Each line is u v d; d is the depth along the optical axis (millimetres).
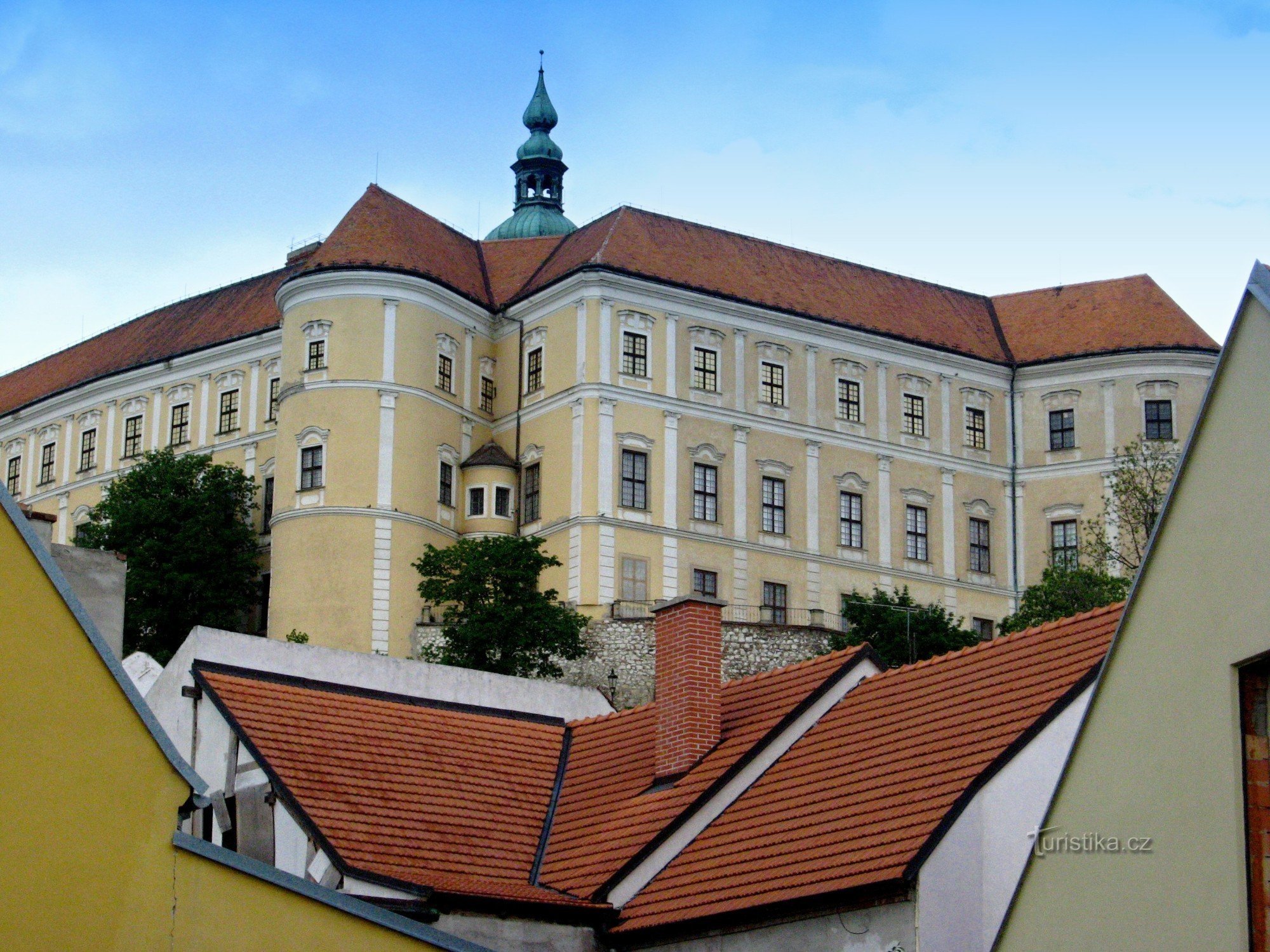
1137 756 18625
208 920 19578
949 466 95125
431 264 91625
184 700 32094
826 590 89812
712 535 87062
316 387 87938
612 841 29969
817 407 91938
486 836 30891
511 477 88938
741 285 92250
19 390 117938
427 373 88500
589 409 85875
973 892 24688
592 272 87250
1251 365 17422
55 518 36812
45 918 18859
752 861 27281
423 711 33781
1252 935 17156
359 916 20312
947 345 96625
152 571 92688
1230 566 17594
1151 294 99875
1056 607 82312
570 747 34625
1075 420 96688
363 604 84875
